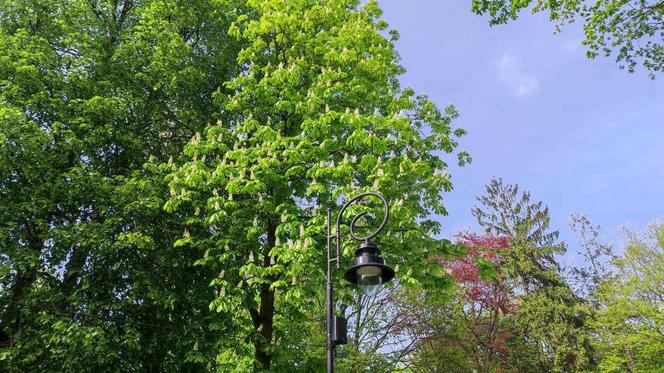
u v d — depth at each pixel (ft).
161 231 48.03
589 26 46.98
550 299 102.37
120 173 51.24
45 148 47.44
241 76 48.24
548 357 101.04
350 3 59.00
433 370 79.10
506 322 98.32
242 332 44.27
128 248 45.52
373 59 50.49
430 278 45.50
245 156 42.91
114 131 49.65
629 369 89.40
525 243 111.55
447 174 47.67
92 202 47.29
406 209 41.24
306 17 51.44
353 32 51.03
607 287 86.84
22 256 43.11
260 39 50.78
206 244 44.19
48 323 42.63
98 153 50.90
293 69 46.73
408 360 77.56
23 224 46.42
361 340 76.07
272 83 48.32
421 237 45.24
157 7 55.21
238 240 43.96
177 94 54.65
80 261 47.80
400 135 47.06
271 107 48.83
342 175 42.75
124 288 46.01
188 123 55.31
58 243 45.44
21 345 41.96
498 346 87.20
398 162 46.42
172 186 43.32
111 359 41.42
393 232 44.57
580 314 107.04
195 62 56.24
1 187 46.39
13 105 46.16
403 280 42.11
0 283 44.55
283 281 39.27
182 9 58.49
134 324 44.27
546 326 98.63
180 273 46.60
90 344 39.86
